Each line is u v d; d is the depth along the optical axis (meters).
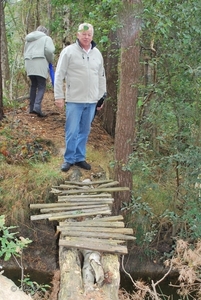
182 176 5.14
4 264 5.02
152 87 4.72
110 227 3.93
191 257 3.96
